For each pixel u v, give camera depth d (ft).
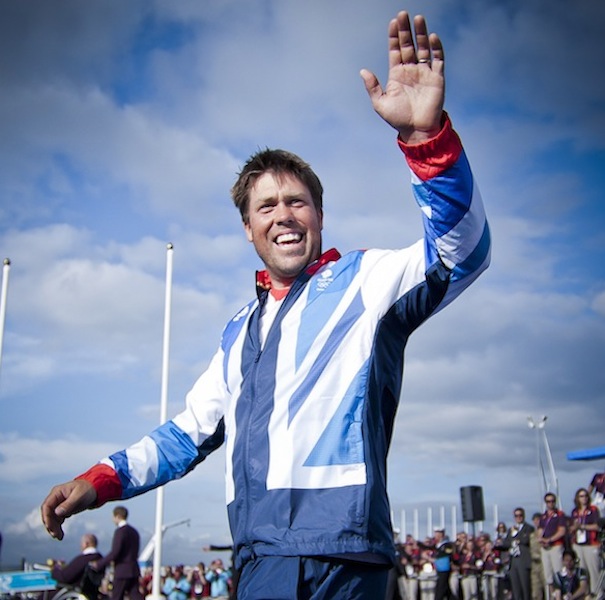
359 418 7.81
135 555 42.29
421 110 7.55
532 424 87.45
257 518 7.66
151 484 9.44
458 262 7.87
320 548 7.27
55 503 8.73
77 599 40.14
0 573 39.17
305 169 9.27
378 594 7.47
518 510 58.13
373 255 8.54
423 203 7.73
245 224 9.47
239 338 9.12
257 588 7.34
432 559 72.28
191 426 9.68
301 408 7.88
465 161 7.61
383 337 8.15
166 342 72.74
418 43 7.68
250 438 8.03
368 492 7.51
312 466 7.67
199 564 98.99
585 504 49.96
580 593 48.29
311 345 8.14
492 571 69.56
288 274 9.00
